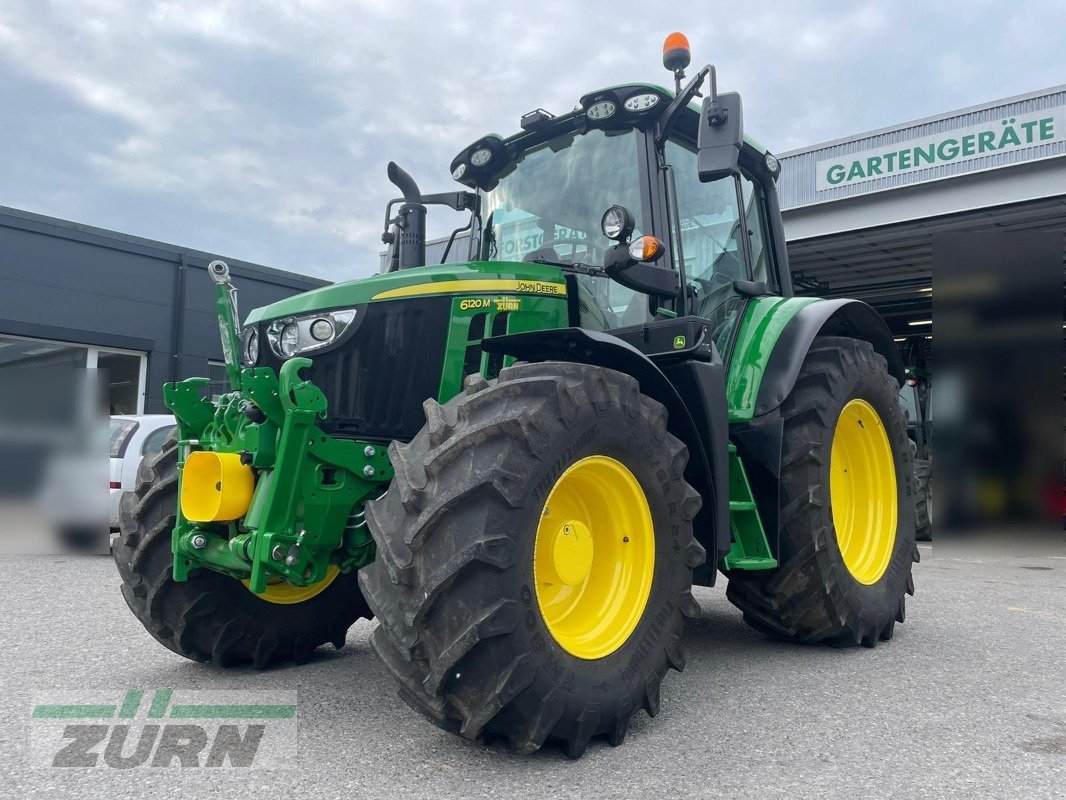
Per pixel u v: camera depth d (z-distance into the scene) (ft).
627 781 7.35
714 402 10.36
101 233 46.39
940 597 17.87
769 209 15.07
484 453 7.72
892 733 8.72
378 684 10.50
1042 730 8.85
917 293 52.08
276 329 10.52
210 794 6.97
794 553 11.94
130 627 13.69
